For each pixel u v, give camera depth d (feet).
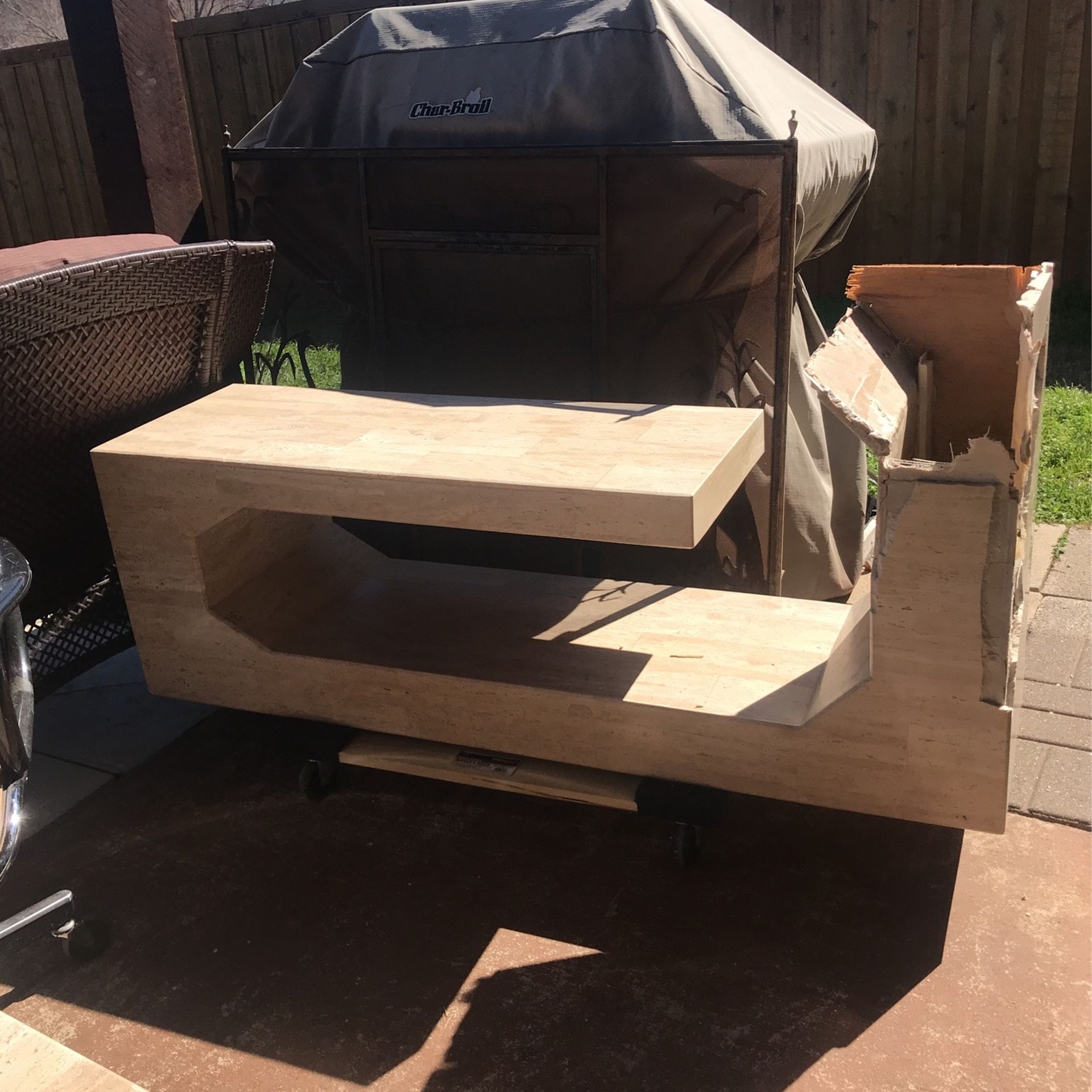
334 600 8.65
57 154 24.16
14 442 7.55
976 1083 5.65
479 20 9.66
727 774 6.86
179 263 7.87
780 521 9.30
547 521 6.41
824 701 6.57
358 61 10.00
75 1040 6.26
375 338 10.41
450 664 7.54
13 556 5.35
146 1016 6.40
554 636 7.92
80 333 7.53
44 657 8.53
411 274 10.03
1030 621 10.11
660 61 8.75
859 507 11.19
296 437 7.55
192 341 8.70
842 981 6.36
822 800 6.70
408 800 8.30
